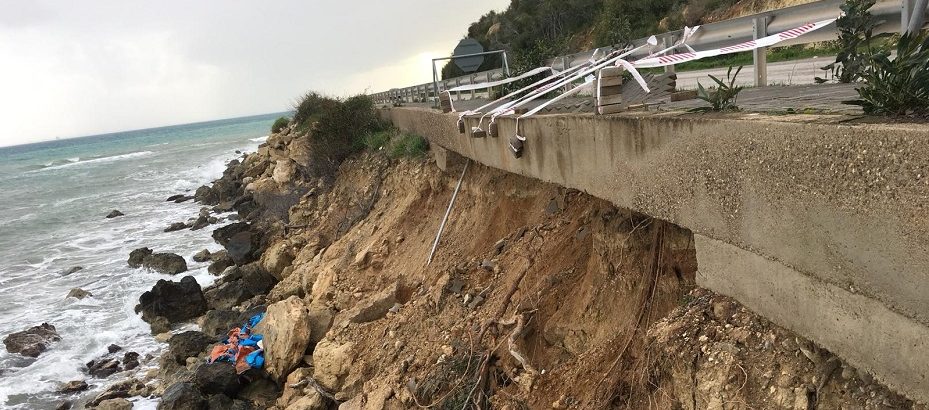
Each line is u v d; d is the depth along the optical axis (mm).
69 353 13266
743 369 3855
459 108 12398
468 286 8469
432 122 11906
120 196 34375
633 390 4863
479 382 6676
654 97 5797
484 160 8352
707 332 4191
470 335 7371
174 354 12141
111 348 13422
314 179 20594
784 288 3520
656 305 5340
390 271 10992
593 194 5355
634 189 4715
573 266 6938
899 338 2836
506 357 6785
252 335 11383
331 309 10656
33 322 14953
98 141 132250
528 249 7820
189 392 9898
